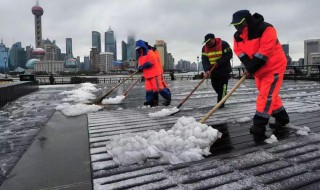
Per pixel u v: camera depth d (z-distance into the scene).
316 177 2.30
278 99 3.76
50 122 4.59
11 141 3.50
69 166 2.63
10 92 7.75
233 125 4.03
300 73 15.70
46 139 3.55
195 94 8.65
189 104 6.34
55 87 14.27
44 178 2.38
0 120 4.87
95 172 2.47
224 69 5.52
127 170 2.50
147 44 6.69
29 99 8.31
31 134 3.83
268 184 2.19
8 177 2.41
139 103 6.93
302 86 10.76
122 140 2.96
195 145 2.92
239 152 2.87
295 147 3.00
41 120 4.82
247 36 3.52
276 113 3.77
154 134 3.18
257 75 3.60
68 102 7.43
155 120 4.52
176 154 2.76
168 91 6.62
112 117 4.88
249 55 3.59
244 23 3.47
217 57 5.49
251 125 4.01
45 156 2.91
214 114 4.84
